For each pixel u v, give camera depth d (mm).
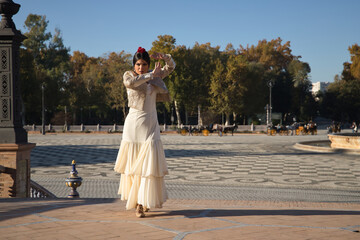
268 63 95938
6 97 7012
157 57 3607
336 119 90750
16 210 3459
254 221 3004
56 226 2758
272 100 84062
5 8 6934
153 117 3494
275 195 10102
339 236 2479
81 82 68875
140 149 3449
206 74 64312
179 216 3246
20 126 7316
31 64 54375
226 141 34156
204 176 13922
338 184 12078
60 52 62125
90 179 13430
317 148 23953
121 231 2625
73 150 25016
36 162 18500
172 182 12594
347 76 86500
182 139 37750
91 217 3141
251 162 18234
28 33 60500
